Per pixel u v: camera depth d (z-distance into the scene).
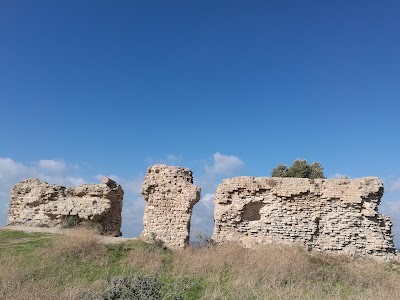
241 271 17.66
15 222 29.41
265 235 26.50
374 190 25.94
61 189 30.20
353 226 25.84
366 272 19.89
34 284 15.33
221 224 27.02
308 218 26.48
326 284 16.83
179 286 14.41
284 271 17.72
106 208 29.14
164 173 27.38
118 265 19.53
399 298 14.90
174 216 26.52
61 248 20.58
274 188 27.19
